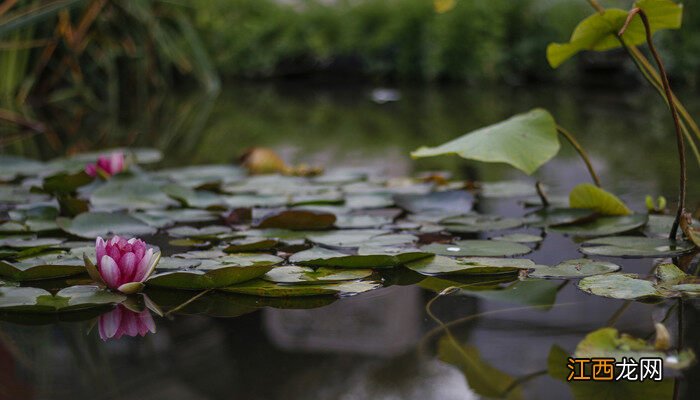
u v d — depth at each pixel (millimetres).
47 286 2215
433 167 3373
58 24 5434
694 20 5992
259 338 1995
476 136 2564
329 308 2109
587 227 2520
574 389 1840
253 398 1826
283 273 2238
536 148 2502
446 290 2172
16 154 3674
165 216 2662
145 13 6031
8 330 2047
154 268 2193
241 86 7609
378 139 4031
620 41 2473
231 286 2186
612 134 3891
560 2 7227
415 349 1949
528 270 2268
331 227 2572
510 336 1984
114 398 1836
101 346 1984
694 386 1844
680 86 6152
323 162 3480
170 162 3514
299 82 8125
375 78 8219
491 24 7422
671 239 2416
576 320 2033
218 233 2527
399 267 2299
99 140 4102
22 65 5535
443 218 2635
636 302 2100
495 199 2832
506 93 6484
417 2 7715
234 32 8086
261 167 3229
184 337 2008
